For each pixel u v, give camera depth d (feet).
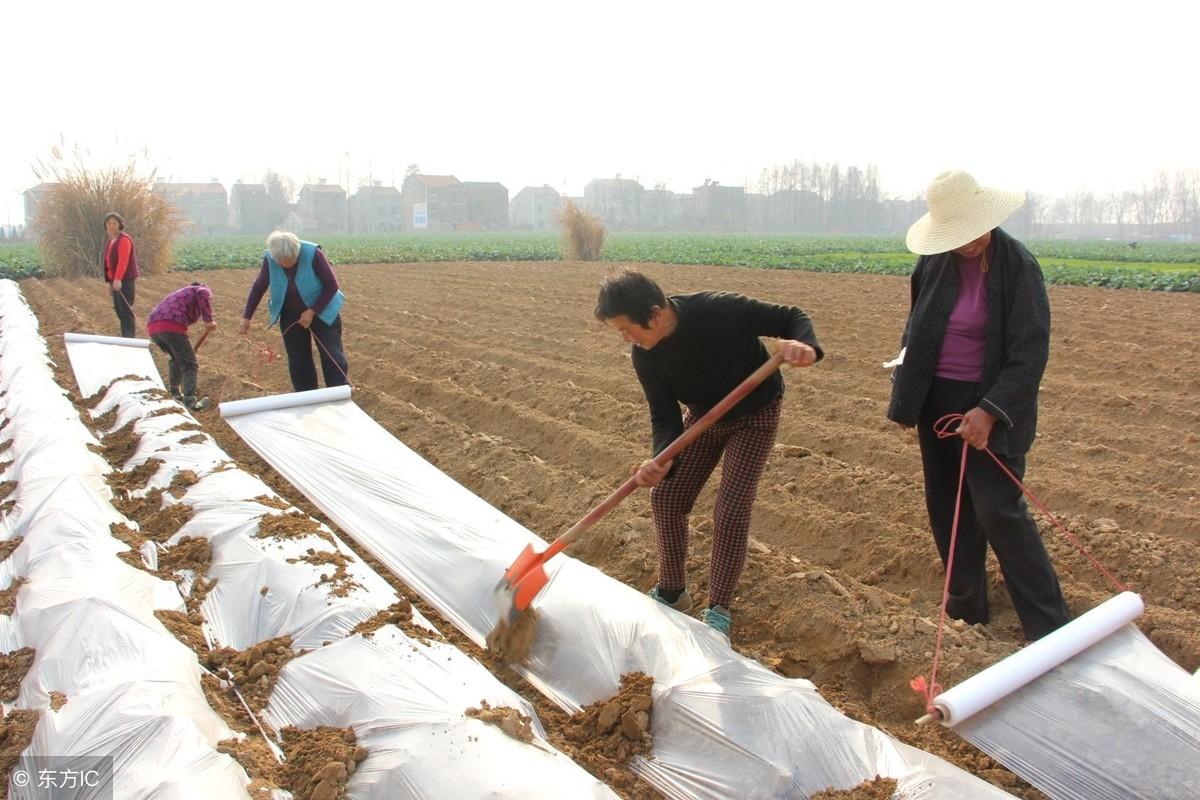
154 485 18.79
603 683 11.64
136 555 15.08
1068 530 17.30
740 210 402.93
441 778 9.12
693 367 12.37
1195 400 27.99
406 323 47.70
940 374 13.26
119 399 26.50
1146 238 364.17
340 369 25.26
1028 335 12.26
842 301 57.36
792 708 10.48
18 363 33.01
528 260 121.70
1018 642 13.97
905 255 125.90
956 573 14.25
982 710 9.87
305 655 12.03
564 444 24.22
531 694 12.20
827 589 14.49
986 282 12.74
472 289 69.15
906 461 22.03
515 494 20.67
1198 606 14.70
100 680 10.89
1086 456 22.59
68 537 15.20
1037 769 9.39
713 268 95.91
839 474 20.38
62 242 79.77
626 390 30.22
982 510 12.87
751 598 14.96
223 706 11.25
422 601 14.70
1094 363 34.22
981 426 12.21
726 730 10.36
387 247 154.20
